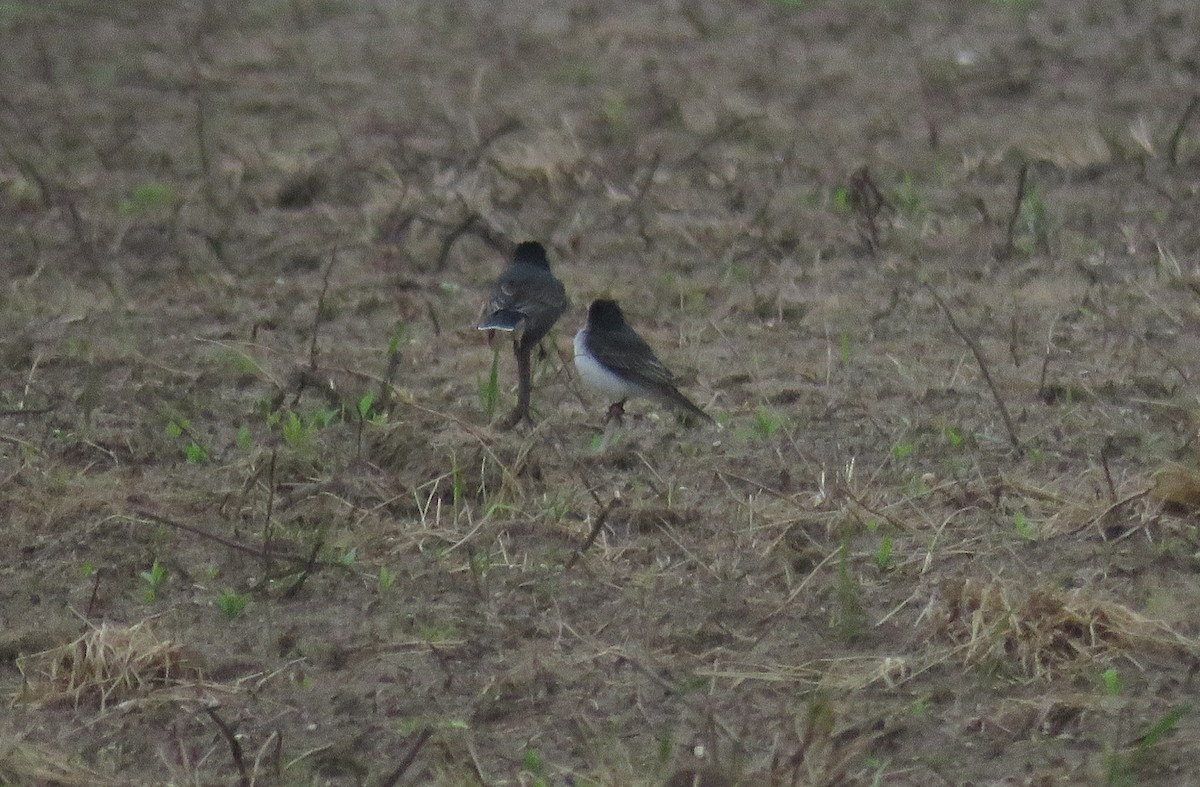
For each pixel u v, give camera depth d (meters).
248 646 10.42
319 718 9.64
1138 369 14.69
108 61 26.39
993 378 14.53
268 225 19.19
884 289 17.05
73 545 11.61
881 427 13.53
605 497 12.31
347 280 17.50
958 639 10.19
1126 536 11.38
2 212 19.48
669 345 15.62
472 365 15.08
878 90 24.52
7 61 26.28
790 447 13.15
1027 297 16.67
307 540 11.69
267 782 9.02
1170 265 17.17
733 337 15.85
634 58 26.50
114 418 13.77
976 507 11.98
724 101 23.97
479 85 24.84
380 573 11.15
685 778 8.74
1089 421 13.55
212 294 17.03
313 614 10.77
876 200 18.83
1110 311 16.23
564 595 10.95
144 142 22.25
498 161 21.12
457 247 18.36
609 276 17.61
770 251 18.08
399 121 23.12
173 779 9.04
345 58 26.59
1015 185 20.08
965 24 28.27
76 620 10.70
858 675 9.94
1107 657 9.98
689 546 11.59
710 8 29.64
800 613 10.73
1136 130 21.44
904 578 11.05
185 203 19.81
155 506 12.13
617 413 13.30
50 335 15.70
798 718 9.43
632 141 22.09
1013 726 9.36
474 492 12.39
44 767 9.09
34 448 12.96
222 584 11.16
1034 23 28.06
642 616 10.68
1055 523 11.63
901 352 15.31
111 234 18.73
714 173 20.67
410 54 26.75
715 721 9.34
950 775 8.90
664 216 19.30
